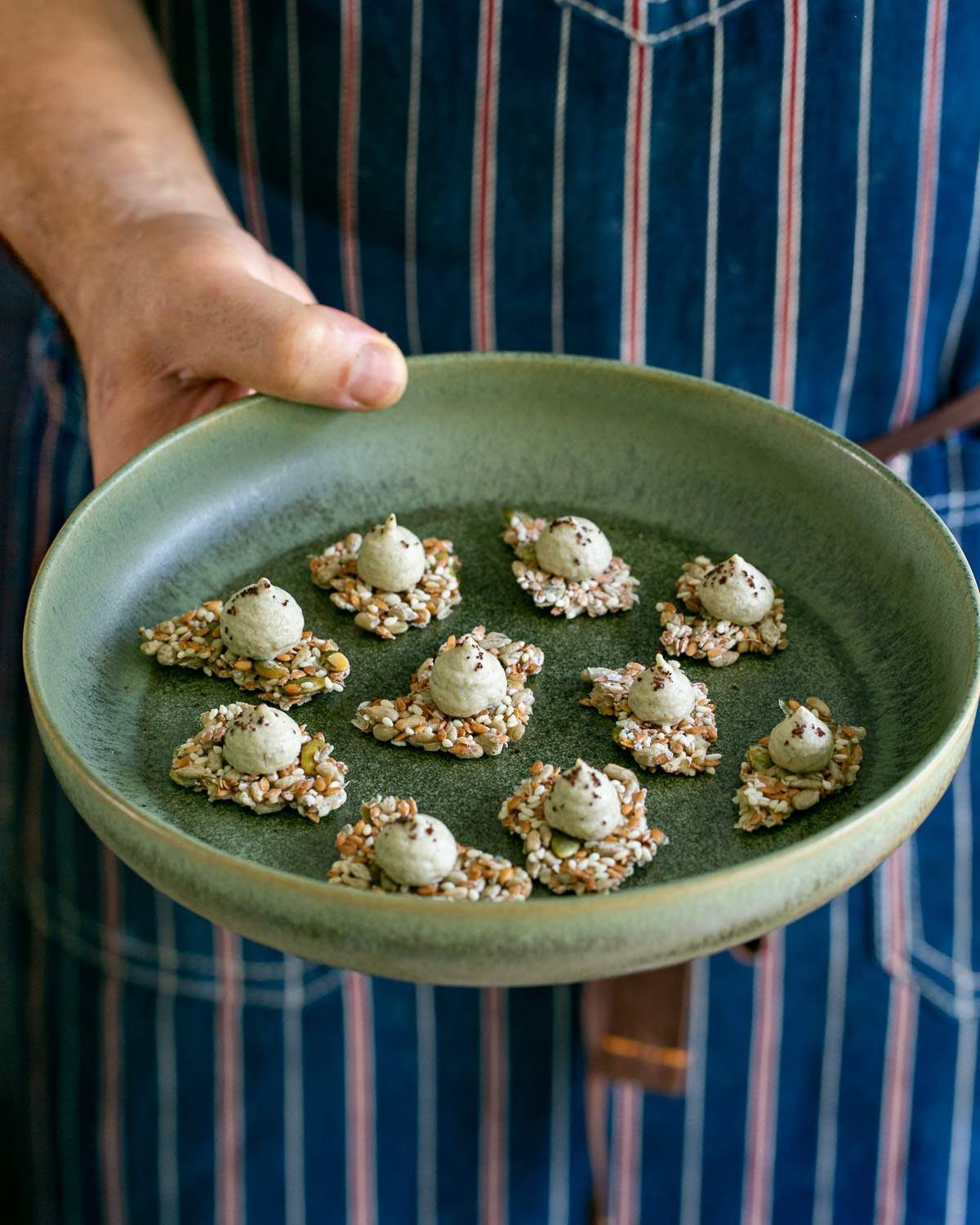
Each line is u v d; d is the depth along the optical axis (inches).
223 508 22.1
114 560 21.1
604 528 22.7
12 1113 34.4
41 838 28.9
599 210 25.0
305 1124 30.0
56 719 18.4
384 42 24.7
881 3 23.4
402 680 20.9
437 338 26.6
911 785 17.5
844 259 24.9
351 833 19.1
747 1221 30.7
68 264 24.4
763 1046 29.0
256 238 27.1
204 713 20.4
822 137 24.2
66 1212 31.3
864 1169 29.7
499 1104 30.1
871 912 27.4
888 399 26.0
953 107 24.0
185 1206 30.5
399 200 25.7
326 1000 29.0
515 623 21.6
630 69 24.1
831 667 20.9
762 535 22.1
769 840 19.2
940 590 20.1
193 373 22.9
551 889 18.8
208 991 28.8
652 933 16.8
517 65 24.4
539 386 22.6
